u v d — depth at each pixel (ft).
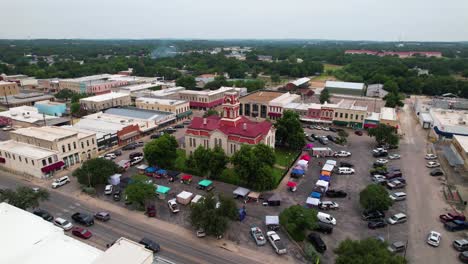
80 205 246.27
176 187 277.03
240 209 233.14
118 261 141.38
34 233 171.12
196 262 183.83
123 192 265.54
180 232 213.05
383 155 350.64
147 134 426.10
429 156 341.21
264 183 257.55
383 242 168.45
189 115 526.57
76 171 267.59
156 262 161.58
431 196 262.26
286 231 211.20
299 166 308.60
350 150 372.58
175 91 633.61
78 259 152.76
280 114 496.23
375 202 222.48
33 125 423.23
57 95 628.28
